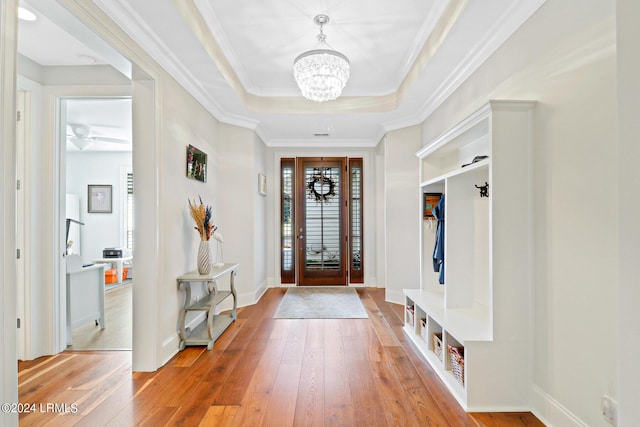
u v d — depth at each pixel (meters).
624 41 0.97
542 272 1.96
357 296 5.00
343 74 2.87
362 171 5.75
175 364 2.67
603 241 1.54
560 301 1.81
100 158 6.87
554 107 1.86
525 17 2.09
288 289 5.49
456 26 2.34
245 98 4.00
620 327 1.00
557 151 1.83
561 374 1.80
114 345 3.11
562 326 1.80
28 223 2.77
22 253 2.77
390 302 4.64
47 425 1.88
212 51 2.81
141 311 2.57
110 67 2.94
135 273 2.57
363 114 4.25
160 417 1.95
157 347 2.59
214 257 4.06
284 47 3.10
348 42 3.00
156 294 2.58
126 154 6.86
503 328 2.04
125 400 2.14
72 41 2.56
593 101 1.59
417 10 2.53
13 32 1.36
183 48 2.61
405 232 4.55
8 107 1.35
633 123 0.96
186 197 3.24
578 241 1.68
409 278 4.50
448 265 2.82
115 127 5.16
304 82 2.90
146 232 2.58
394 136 4.67
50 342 2.87
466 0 2.10
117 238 6.84
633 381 0.95
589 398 1.61
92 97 2.92
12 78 1.36
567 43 1.75
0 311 1.32
